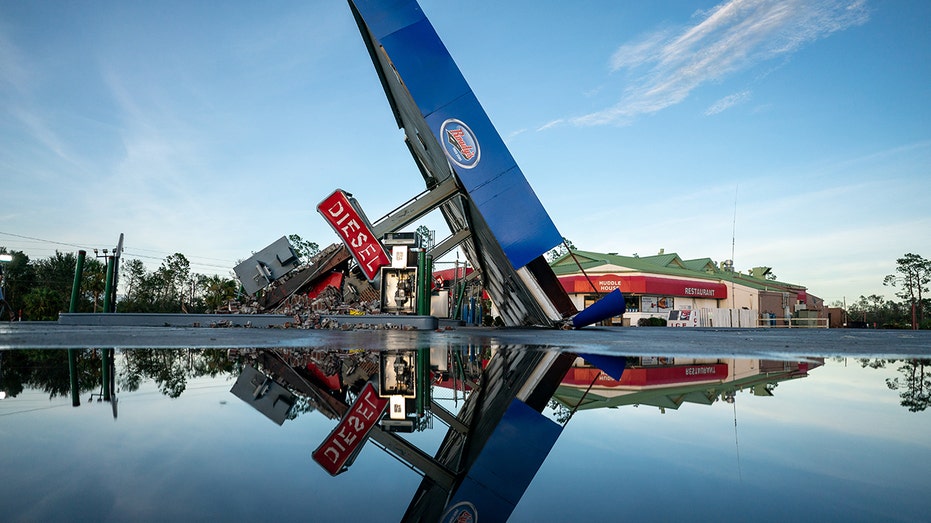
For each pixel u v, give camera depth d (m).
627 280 40.94
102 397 1.54
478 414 1.54
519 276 13.17
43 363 2.67
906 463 0.86
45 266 55.00
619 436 1.15
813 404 1.63
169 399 1.53
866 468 0.82
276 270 19.27
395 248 16.36
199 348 4.18
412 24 12.25
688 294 45.19
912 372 2.90
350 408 1.63
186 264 57.56
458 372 2.94
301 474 0.79
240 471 0.79
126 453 0.87
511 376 2.71
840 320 56.44
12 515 0.48
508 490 0.72
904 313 65.56
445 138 11.96
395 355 4.14
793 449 0.99
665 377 2.61
